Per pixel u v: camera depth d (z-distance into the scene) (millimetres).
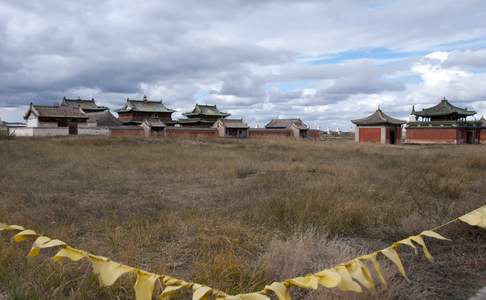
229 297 2211
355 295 3955
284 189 10492
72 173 13859
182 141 38812
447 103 72438
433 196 10156
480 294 4516
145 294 2336
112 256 5477
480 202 8664
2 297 4129
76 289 4277
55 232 6305
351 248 5797
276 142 42281
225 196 10328
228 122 91625
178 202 9641
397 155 25906
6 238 5965
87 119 82000
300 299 4320
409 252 5980
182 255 5730
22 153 20703
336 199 8383
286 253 5074
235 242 6055
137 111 100438
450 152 29516
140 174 14734
